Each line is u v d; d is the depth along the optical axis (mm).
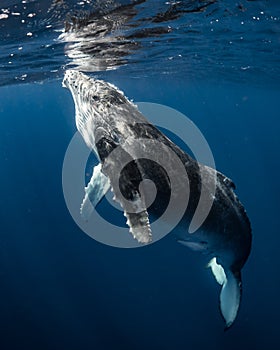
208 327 12906
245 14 10023
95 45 12094
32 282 17453
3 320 14328
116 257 18031
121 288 15586
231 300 5863
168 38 12070
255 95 32875
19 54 12633
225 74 20609
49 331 13547
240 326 12914
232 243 5508
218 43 13016
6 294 16438
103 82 5914
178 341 12398
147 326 13164
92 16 9391
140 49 13312
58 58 13469
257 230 24266
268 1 9148
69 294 15711
